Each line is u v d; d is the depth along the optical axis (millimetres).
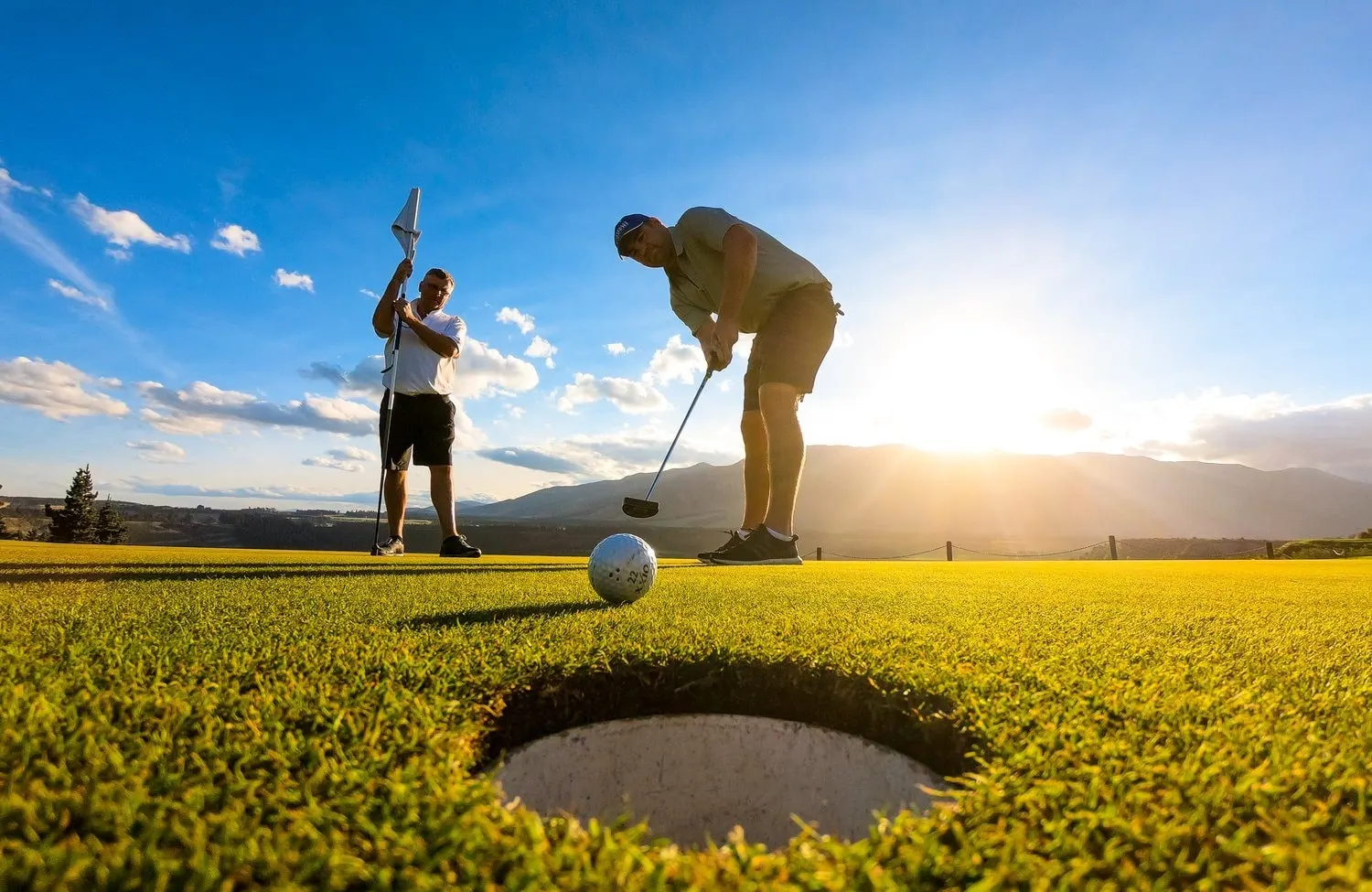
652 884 615
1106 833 735
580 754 1437
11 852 620
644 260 4590
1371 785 816
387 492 6129
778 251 4273
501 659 1483
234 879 606
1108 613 2504
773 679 1552
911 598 2891
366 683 1257
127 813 691
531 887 607
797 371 4188
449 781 830
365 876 625
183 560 4430
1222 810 774
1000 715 1166
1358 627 2180
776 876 647
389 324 6070
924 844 689
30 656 1351
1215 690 1297
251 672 1314
